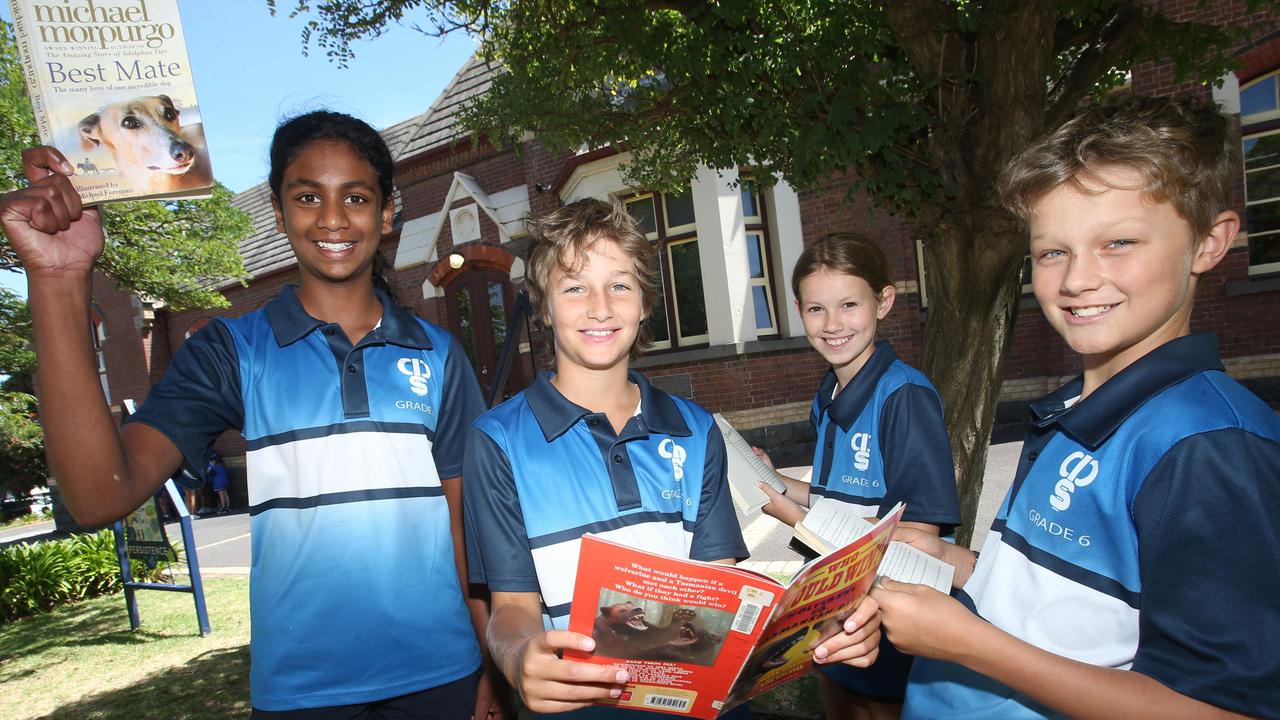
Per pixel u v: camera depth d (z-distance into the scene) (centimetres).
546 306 164
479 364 1200
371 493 163
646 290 162
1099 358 117
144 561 579
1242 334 813
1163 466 93
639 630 106
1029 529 115
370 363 173
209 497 1475
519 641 125
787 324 977
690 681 114
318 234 170
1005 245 286
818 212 955
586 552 101
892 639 114
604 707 150
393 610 160
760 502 190
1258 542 83
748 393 962
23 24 138
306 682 154
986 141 274
